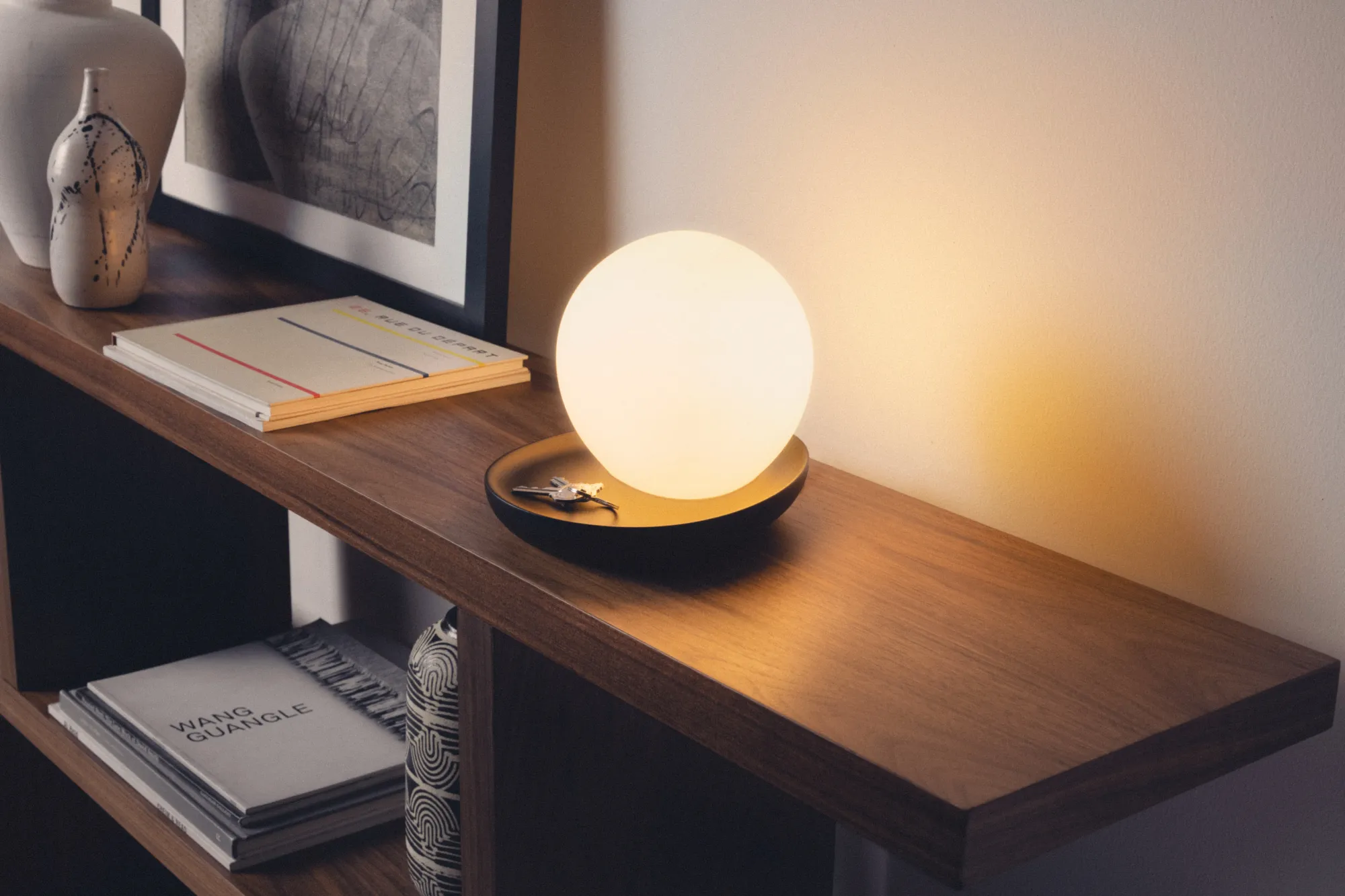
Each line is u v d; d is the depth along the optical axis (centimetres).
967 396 73
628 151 88
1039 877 76
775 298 59
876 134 74
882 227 75
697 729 53
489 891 70
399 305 101
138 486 119
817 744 48
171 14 125
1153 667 56
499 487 66
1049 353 69
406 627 121
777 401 59
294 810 93
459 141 93
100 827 135
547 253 96
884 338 76
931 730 49
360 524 70
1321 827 63
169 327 92
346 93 103
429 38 94
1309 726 57
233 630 130
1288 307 59
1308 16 56
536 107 94
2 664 119
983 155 69
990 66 68
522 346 100
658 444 59
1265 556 62
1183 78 61
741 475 61
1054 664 55
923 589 62
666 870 77
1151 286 64
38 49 102
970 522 72
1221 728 53
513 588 60
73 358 93
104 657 121
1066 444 69
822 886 87
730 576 62
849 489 76
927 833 45
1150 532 66
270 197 115
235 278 111
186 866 93
